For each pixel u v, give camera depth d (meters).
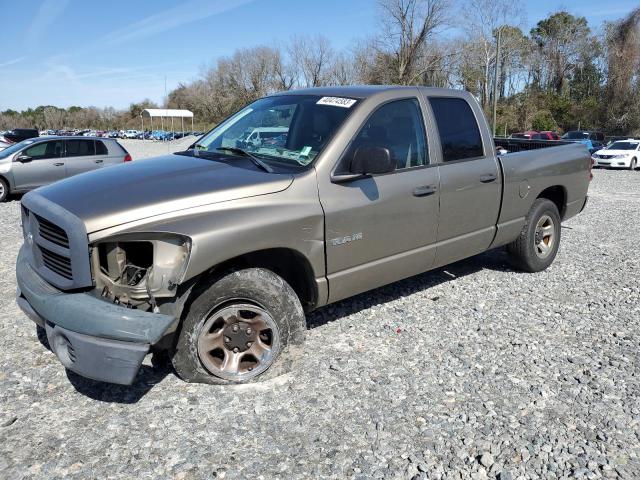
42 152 12.98
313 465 2.82
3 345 4.16
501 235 5.36
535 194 5.66
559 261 6.68
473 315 4.84
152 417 3.21
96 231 3.08
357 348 4.13
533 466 2.83
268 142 4.22
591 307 5.09
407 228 4.30
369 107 4.12
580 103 57.81
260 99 5.02
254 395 3.45
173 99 99.50
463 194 4.73
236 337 3.53
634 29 50.81
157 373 3.69
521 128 57.03
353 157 3.80
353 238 3.92
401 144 4.31
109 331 2.97
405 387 3.58
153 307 3.21
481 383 3.65
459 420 3.22
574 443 3.02
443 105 4.74
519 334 4.45
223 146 4.38
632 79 51.28
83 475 2.72
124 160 13.98
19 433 3.04
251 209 3.41
